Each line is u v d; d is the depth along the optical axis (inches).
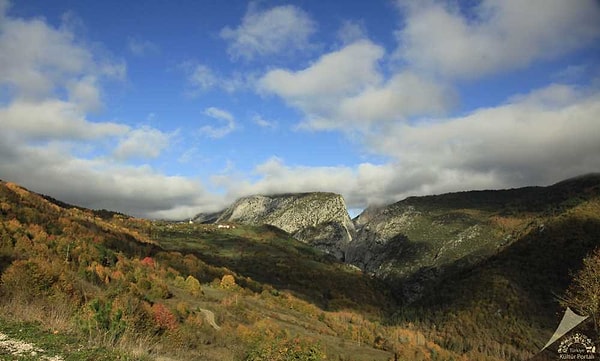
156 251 7170.3
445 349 5054.1
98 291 2370.8
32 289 1362.0
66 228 5128.0
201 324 2544.3
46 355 649.6
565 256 5782.5
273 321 4392.2
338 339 4574.3
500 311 5398.6
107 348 762.2
